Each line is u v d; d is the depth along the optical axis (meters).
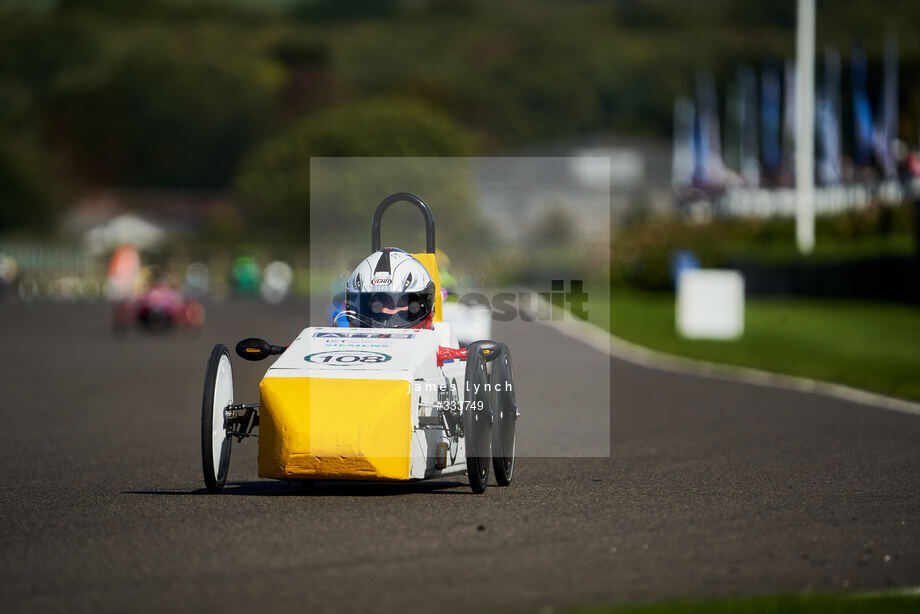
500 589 25.89
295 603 24.84
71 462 46.28
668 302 194.00
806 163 170.25
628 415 62.31
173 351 112.44
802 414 62.53
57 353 109.62
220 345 37.81
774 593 25.78
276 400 35.47
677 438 53.16
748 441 52.03
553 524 32.56
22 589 26.19
